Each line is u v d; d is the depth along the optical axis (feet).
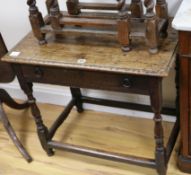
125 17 4.34
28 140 6.67
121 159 5.35
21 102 7.79
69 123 6.89
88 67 4.51
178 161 5.48
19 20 6.72
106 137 6.45
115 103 6.50
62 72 4.89
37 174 5.94
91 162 5.98
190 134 5.01
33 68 5.07
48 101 7.55
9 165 6.20
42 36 5.11
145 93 4.52
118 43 4.86
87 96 6.88
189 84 4.53
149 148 6.05
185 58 4.33
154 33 4.28
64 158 6.15
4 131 6.98
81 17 4.88
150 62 4.34
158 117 4.68
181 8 4.38
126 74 4.42
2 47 6.00
